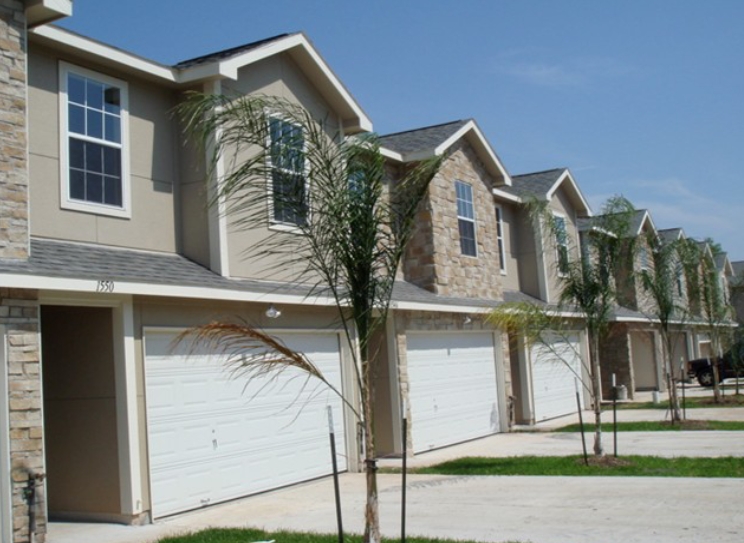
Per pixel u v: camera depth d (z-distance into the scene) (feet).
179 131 43.78
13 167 32.19
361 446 49.52
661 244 68.69
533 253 82.07
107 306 35.60
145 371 36.50
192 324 39.14
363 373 26.53
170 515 36.81
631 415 78.59
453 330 62.54
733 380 128.67
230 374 41.11
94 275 32.76
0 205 31.50
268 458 43.06
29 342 31.07
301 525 34.09
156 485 36.29
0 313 30.17
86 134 38.99
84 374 36.37
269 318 43.83
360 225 26.68
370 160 27.30
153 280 35.40
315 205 26.89
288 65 49.01
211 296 38.60
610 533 29.99
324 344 48.39
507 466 48.57
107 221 39.27
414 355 57.47
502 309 55.36
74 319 36.81
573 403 85.46
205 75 42.52
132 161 41.04
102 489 35.63
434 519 34.12
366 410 26.32
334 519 35.14
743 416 72.64
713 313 87.97
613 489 39.24
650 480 41.39
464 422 63.05
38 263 32.07
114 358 35.70
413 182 29.22
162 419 37.09
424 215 62.44
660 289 69.00
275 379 44.06
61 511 36.55
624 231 50.85
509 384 69.72
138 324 36.35
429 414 58.39
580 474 44.39
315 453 46.65
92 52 38.63
